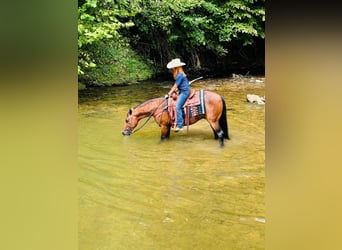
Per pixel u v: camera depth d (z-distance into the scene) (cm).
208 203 337
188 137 542
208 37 1159
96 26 804
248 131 560
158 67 1098
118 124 600
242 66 1242
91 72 937
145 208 328
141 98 794
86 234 279
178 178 391
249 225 295
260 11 1128
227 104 732
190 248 258
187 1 1038
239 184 378
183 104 521
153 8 1015
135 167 424
